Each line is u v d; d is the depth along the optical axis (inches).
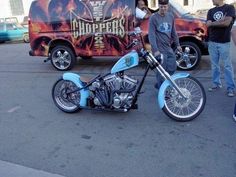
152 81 278.2
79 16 327.3
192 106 194.7
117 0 311.9
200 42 301.3
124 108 196.9
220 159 150.3
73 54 341.4
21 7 1024.9
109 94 197.3
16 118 213.5
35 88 282.7
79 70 341.1
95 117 207.0
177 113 194.5
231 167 143.7
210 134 175.0
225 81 242.4
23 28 690.8
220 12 218.1
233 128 180.9
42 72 344.5
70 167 150.9
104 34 322.0
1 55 484.1
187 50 305.9
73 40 334.6
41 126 198.5
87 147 168.9
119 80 193.9
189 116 190.5
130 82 194.1
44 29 343.3
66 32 335.9
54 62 348.2
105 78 197.3
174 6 311.3
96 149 166.2
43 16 341.4
